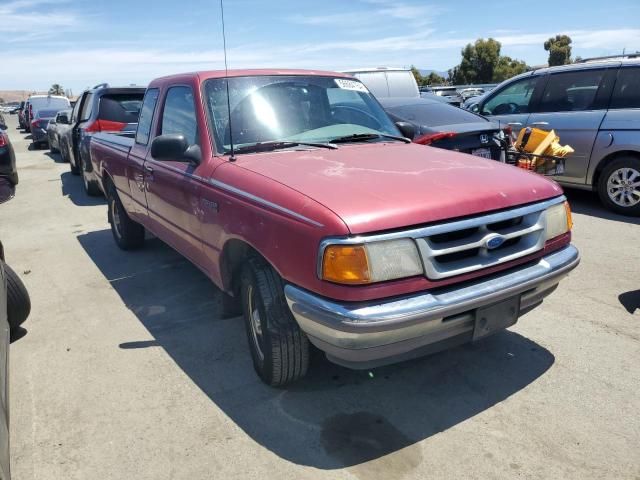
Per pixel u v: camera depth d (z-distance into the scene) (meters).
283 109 3.87
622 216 6.79
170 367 3.54
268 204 2.80
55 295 4.88
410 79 10.33
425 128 6.59
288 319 2.92
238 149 3.52
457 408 2.98
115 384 3.36
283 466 2.58
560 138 7.28
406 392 3.15
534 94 7.71
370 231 2.42
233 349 3.75
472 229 2.66
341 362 2.69
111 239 6.72
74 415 3.05
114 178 5.68
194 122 3.81
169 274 5.34
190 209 3.69
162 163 4.18
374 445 2.71
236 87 3.85
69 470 2.62
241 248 3.29
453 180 2.87
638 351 3.51
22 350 3.84
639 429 2.74
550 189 3.05
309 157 3.35
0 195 5.59
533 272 2.83
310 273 2.52
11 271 4.02
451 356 3.53
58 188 10.56
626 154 6.73
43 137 18.75
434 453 2.63
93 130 8.98
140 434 2.86
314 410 3.01
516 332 3.82
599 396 3.03
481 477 2.46
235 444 2.75
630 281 4.65
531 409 2.94
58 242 6.66
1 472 2.04
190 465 2.62
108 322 4.27
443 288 2.58
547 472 2.48
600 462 2.53
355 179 2.84
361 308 2.41
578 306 4.20
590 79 7.08
